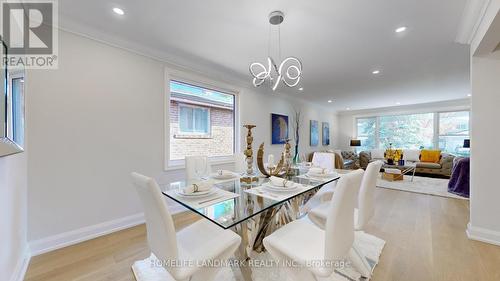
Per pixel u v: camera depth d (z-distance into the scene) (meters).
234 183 1.93
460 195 3.77
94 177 2.28
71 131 2.13
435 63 3.15
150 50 2.69
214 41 2.49
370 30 2.21
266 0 1.75
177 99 3.28
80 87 2.18
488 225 2.13
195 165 2.36
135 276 1.61
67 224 2.10
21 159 1.72
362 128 7.95
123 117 2.50
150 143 2.74
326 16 1.97
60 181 2.07
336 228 1.08
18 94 1.60
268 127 4.83
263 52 2.79
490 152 2.13
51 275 1.63
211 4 1.82
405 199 3.61
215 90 3.74
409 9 1.85
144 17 2.02
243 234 1.53
